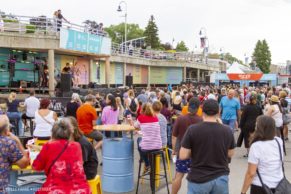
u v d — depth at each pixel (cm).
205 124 494
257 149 491
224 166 488
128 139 873
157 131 822
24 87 2514
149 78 4950
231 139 497
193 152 491
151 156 811
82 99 1812
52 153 480
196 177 483
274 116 1166
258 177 496
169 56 5278
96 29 3083
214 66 6769
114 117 1121
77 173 484
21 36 2486
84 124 1029
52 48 2538
